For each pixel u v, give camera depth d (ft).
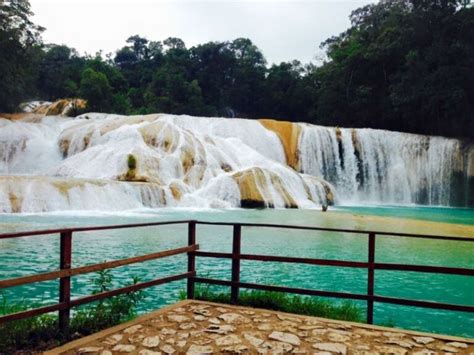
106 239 47.24
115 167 86.89
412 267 18.33
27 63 156.97
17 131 107.65
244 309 19.98
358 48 169.07
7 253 39.96
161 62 261.24
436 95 137.49
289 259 19.92
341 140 127.13
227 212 74.69
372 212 90.48
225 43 257.75
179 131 100.17
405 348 15.87
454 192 125.59
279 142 123.65
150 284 19.22
